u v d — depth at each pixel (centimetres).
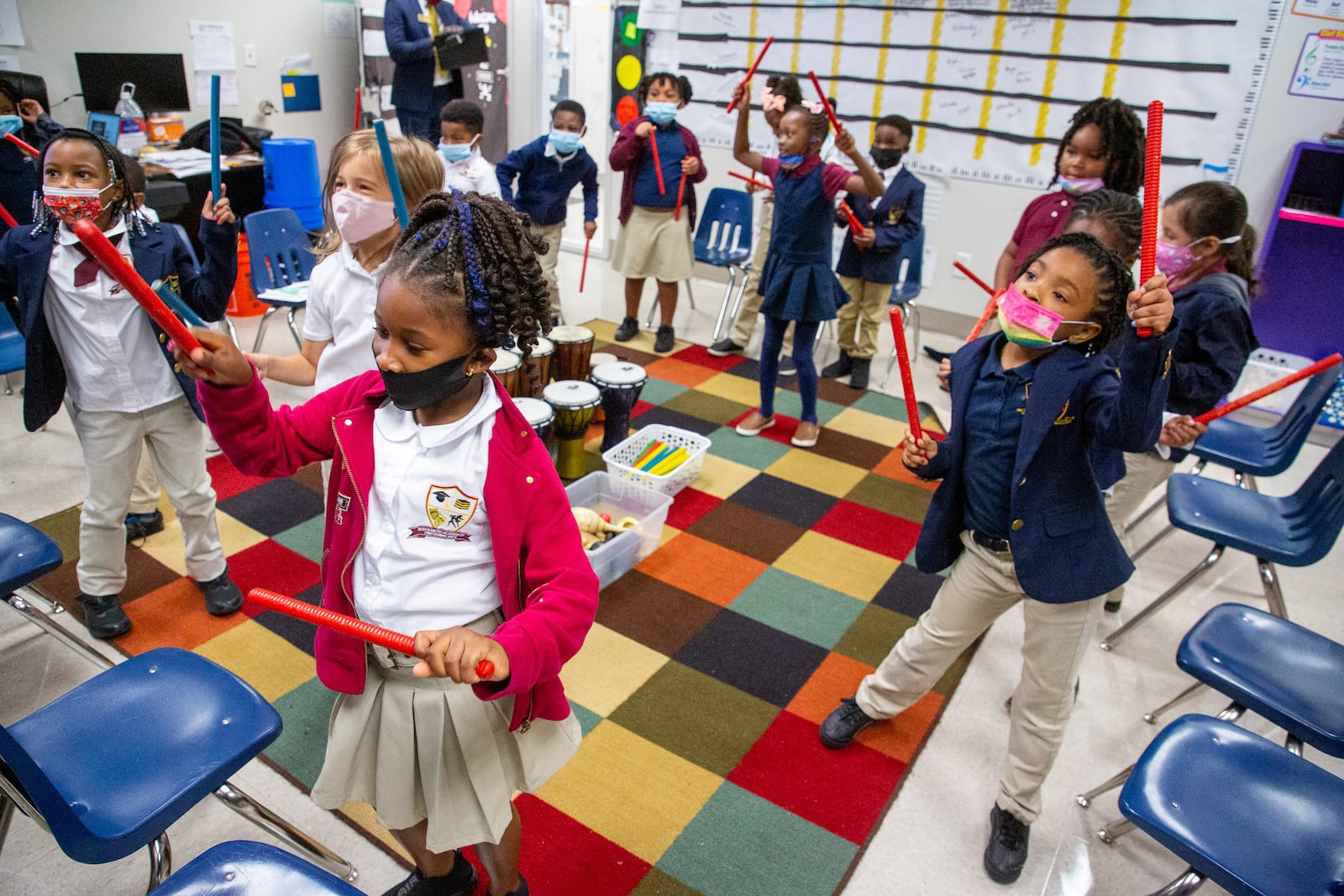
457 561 117
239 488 316
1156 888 188
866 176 326
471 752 126
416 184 185
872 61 489
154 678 160
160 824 137
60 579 258
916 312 474
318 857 170
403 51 493
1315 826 150
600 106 596
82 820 129
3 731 113
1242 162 416
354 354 192
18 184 340
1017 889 185
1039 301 154
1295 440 269
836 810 200
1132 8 420
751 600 274
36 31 434
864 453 377
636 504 298
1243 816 151
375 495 116
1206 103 417
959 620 189
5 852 177
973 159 479
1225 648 191
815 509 330
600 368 342
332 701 220
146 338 216
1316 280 411
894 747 220
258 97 538
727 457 364
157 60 477
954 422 175
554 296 446
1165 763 160
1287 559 228
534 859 181
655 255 452
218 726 152
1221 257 225
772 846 190
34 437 337
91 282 205
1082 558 163
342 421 115
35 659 226
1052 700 177
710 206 496
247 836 184
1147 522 338
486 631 122
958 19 460
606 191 612
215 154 196
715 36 531
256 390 107
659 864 183
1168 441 218
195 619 246
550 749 137
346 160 180
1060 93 448
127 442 221
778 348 365
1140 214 198
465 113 382
